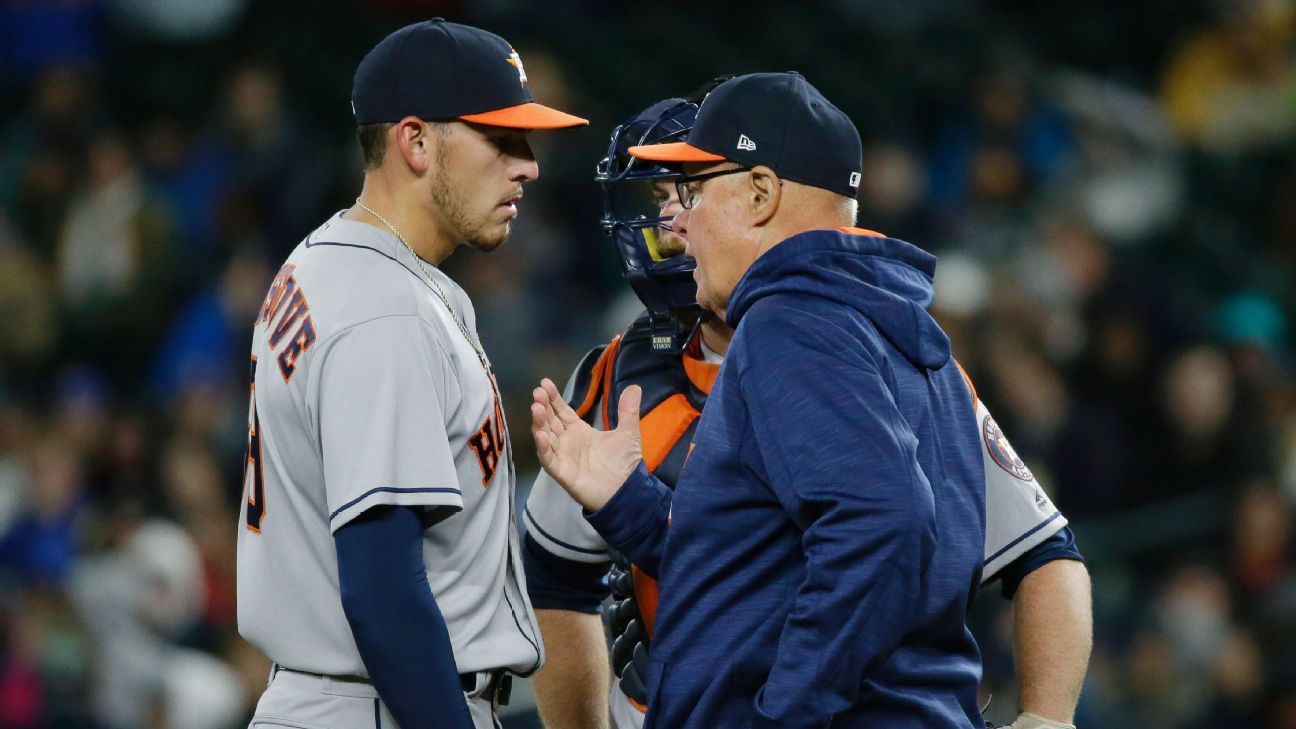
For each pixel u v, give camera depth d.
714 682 8.90
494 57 9.96
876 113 39.25
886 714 8.80
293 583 9.73
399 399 9.30
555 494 11.25
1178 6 42.22
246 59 39.06
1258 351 28.45
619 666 11.34
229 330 31.39
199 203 34.34
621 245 10.88
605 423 11.05
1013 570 10.22
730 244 9.48
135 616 24.69
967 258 30.36
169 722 24.06
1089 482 26.56
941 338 9.22
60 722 23.84
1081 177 34.50
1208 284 36.28
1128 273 30.80
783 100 9.34
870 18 42.09
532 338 29.28
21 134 37.12
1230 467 26.84
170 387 31.17
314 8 40.97
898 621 8.32
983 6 42.97
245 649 25.34
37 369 33.19
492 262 29.92
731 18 42.44
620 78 40.00
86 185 34.91
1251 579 25.02
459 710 9.17
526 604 10.28
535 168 10.30
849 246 9.13
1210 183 38.25
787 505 8.55
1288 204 37.75
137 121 39.47
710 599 9.03
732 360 9.07
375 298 9.47
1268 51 39.19
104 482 28.55
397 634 9.08
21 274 33.44
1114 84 40.84
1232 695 23.86
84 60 40.03
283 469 9.72
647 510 9.98
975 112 35.38
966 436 9.41
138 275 33.59
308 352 9.45
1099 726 23.89
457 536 9.77
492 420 10.02
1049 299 29.36
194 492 26.94
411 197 10.04
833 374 8.57
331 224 10.05
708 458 9.05
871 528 8.22
